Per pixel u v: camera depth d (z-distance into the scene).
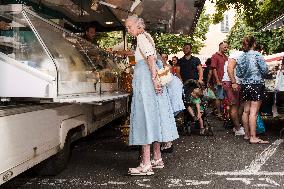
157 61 5.09
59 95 3.84
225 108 10.33
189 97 8.28
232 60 7.52
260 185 4.34
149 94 4.88
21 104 3.70
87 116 5.52
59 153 4.75
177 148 6.78
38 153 3.87
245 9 14.59
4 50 3.96
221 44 10.66
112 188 4.31
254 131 7.20
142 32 4.94
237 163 5.48
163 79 4.88
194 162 5.60
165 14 9.88
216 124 10.59
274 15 14.34
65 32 5.25
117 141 7.62
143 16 10.20
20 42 4.00
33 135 3.76
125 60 10.18
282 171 4.98
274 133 8.59
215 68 10.62
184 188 4.27
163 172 5.02
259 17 14.62
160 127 4.91
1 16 3.98
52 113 4.22
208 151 6.43
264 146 6.84
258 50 7.53
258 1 14.35
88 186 4.39
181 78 8.99
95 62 6.05
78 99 3.93
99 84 5.48
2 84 3.77
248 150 6.46
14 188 4.32
